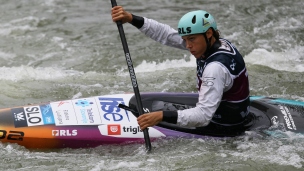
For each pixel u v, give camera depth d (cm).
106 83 2719
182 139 1878
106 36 3709
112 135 1845
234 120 1845
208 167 1705
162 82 2730
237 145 1852
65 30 3850
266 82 2748
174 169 1686
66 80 2764
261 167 1711
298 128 1923
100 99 1967
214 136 1888
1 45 3516
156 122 1686
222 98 1788
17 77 2789
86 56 3309
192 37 1662
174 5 4462
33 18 4122
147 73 2916
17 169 1684
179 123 1684
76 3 4572
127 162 1733
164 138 1875
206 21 1655
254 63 3127
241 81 1752
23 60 3244
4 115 1839
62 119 1847
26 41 3603
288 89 2650
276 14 4278
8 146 1803
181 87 2656
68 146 1830
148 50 3384
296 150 1812
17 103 2391
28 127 1805
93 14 4247
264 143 1855
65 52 3397
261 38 3703
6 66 3128
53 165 1717
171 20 4034
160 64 3133
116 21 1848
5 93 2511
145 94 2016
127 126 1864
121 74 2945
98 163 1733
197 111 1673
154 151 1820
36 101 2428
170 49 3403
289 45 3569
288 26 3991
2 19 4088
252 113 1980
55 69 3036
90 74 2906
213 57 1680
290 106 2039
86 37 3694
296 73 2922
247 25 3978
